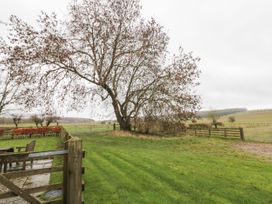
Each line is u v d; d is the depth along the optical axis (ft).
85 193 22.26
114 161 36.78
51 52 72.95
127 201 20.54
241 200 21.65
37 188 14.47
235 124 210.79
